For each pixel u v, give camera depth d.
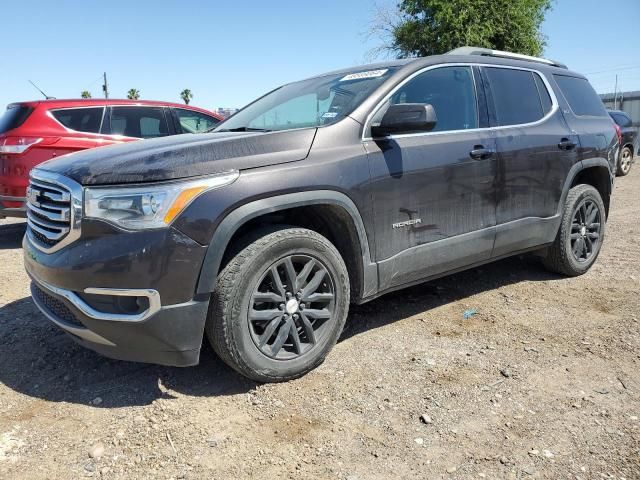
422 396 2.87
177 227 2.59
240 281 2.74
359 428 2.59
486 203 3.92
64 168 2.86
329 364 3.23
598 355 3.30
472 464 2.32
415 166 3.46
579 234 4.85
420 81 3.71
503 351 3.39
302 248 2.95
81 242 2.67
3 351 3.47
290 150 3.00
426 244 3.57
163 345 2.68
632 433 2.51
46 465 2.36
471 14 16.00
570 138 4.62
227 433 2.57
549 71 4.82
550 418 2.65
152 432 2.58
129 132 7.24
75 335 2.90
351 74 3.95
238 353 2.79
